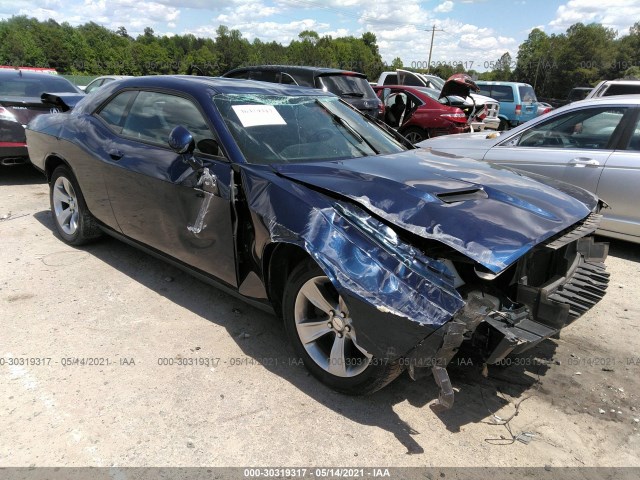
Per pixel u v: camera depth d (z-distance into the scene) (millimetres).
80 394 2613
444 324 2076
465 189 2744
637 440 2434
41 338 3123
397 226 2383
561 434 2459
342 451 2297
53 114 4789
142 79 3910
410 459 2262
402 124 11305
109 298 3678
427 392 2752
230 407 2561
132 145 3650
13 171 8039
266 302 2957
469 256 2193
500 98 16188
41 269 4133
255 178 2803
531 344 2268
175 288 3879
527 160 5301
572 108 5172
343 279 2295
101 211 4070
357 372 2508
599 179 4871
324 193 2623
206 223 3053
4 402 2533
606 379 2920
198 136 3225
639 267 4773
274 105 3510
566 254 2918
